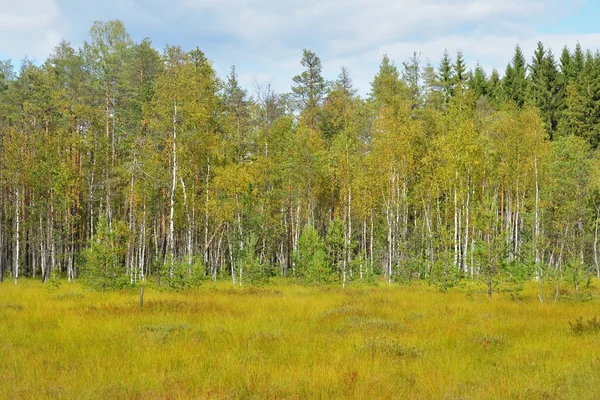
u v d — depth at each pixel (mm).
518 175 38594
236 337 11898
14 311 16062
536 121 38531
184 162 35031
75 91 45281
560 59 65188
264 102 43688
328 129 50594
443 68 61812
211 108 34531
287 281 34688
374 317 15273
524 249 30875
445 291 23656
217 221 36406
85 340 11617
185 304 17906
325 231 49688
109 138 43438
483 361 9844
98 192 40094
